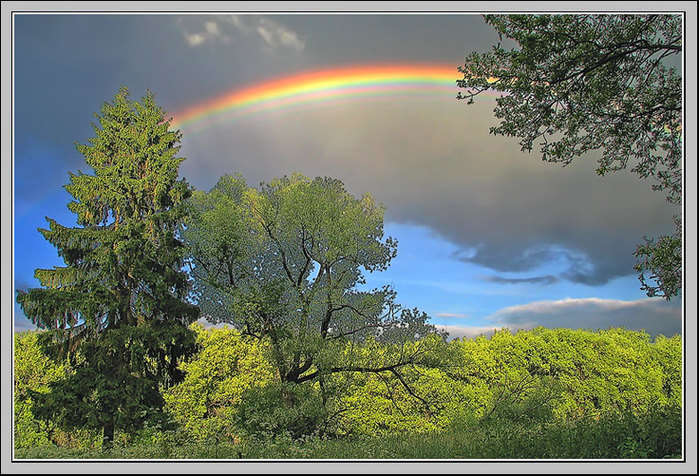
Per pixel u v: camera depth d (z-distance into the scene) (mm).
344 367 20844
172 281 22672
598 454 8484
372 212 22453
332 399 21750
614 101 11164
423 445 12586
